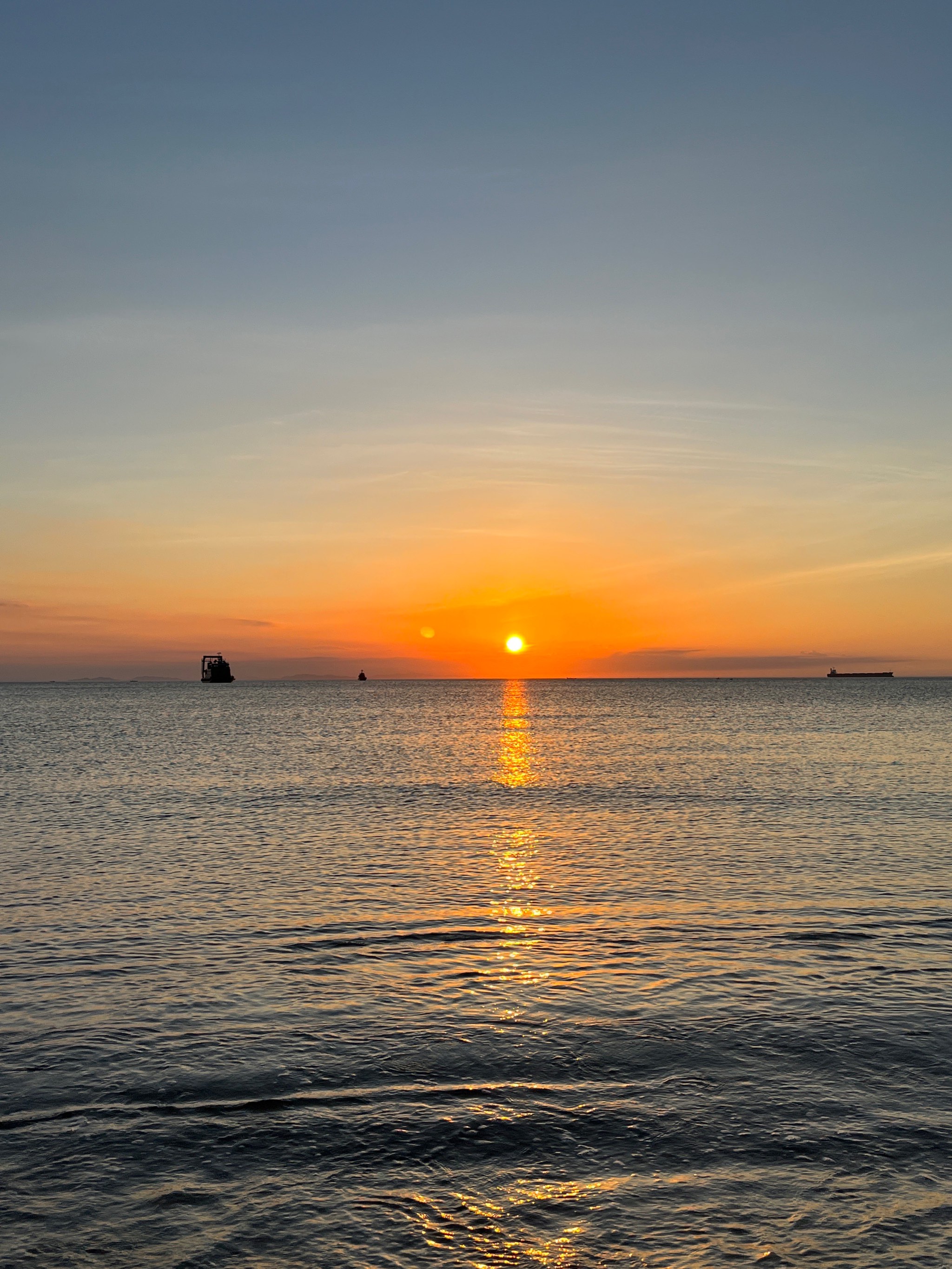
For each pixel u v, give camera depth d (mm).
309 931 17703
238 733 89875
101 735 85812
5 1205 8250
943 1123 9688
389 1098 10320
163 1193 8438
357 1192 8445
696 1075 10898
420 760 59438
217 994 13969
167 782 45969
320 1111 10008
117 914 18969
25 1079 10820
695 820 32375
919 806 35688
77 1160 8992
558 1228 7910
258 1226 7941
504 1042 11953
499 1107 10078
